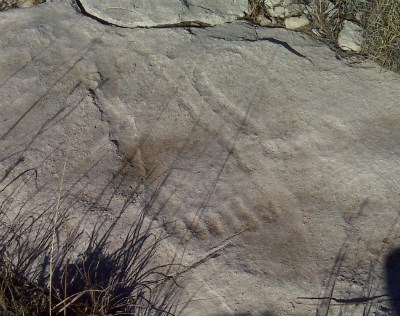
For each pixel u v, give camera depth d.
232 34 3.55
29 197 2.89
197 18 3.63
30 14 3.65
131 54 3.45
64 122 3.17
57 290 2.58
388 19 3.44
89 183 2.95
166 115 3.21
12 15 3.64
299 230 2.80
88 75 3.36
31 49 3.47
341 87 3.29
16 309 2.48
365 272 2.65
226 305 2.58
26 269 2.68
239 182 2.96
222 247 2.74
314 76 3.34
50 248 2.73
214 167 3.01
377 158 2.99
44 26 3.57
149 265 2.69
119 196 2.90
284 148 3.07
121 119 3.19
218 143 3.10
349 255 2.70
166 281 2.65
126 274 2.67
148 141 3.12
